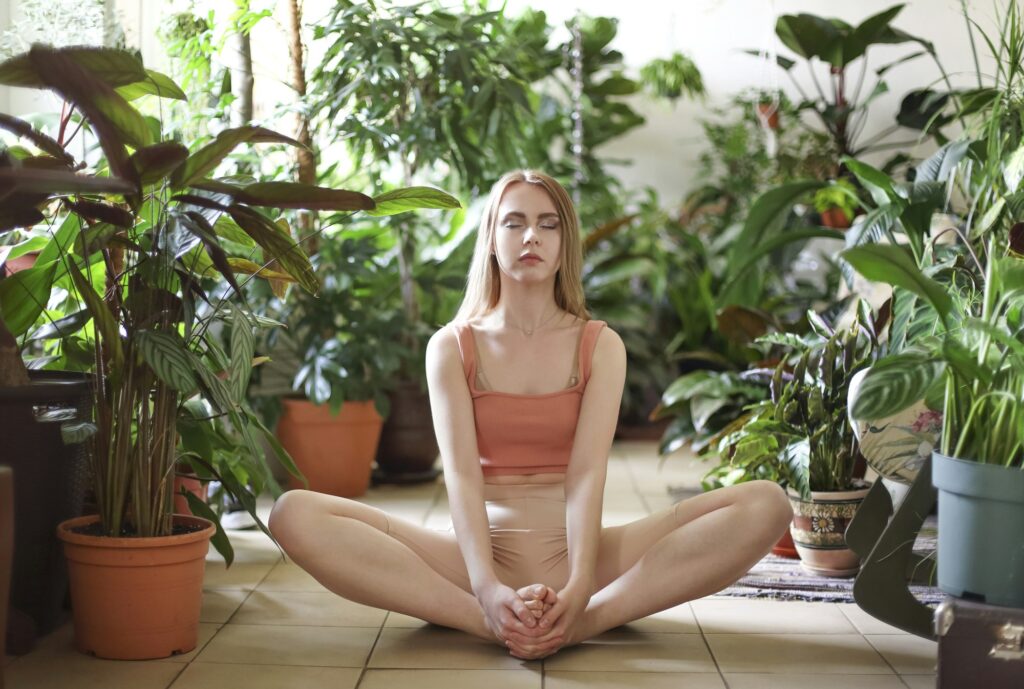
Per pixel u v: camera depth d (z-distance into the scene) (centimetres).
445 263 434
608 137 585
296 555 237
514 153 444
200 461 256
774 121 511
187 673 221
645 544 246
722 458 350
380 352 403
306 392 413
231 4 375
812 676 223
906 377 187
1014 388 195
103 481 233
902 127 508
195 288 236
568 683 217
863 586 227
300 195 214
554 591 238
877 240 326
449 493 237
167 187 227
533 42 536
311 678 219
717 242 555
